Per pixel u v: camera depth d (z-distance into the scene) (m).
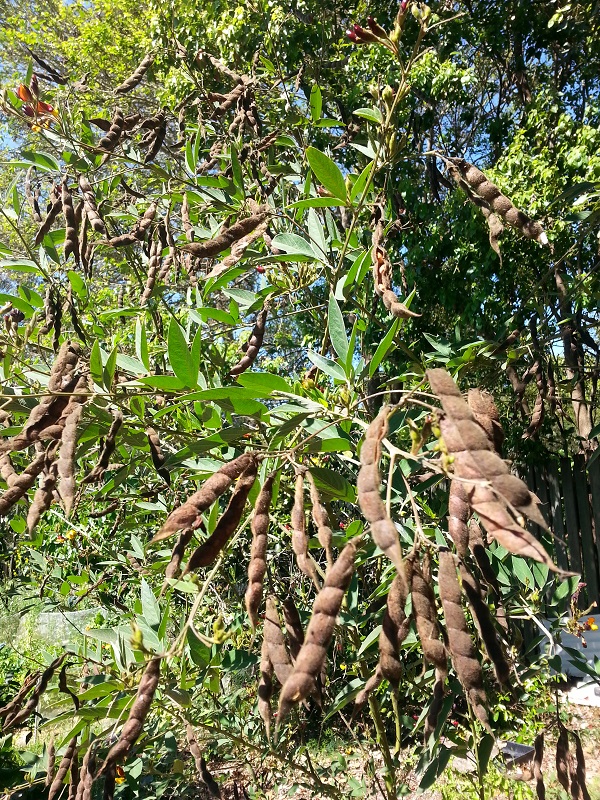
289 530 1.50
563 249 5.74
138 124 3.02
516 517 0.87
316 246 2.36
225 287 2.87
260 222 2.10
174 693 1.79
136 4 12.37
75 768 1.80
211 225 2.99
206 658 1.89
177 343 1.71
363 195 2.07
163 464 1.86
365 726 2.81
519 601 2.19
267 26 6.29
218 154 3.26
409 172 6.45
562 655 6.46
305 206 2.08
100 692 1.79
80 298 2.74
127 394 1.80
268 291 2.70
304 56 6.43
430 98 6.42
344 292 2.11
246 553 3.10
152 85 9.14
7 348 2.03
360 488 0.92
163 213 3.37
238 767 3.54
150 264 2.83
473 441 0.92
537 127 6.89
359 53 6.58
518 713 2.48
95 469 1.73
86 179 2.88
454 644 1.01
